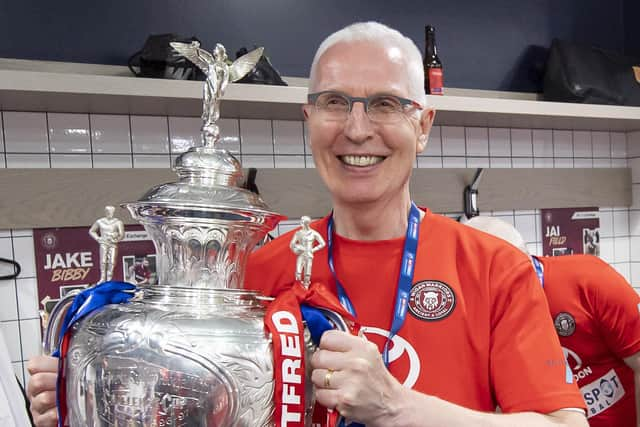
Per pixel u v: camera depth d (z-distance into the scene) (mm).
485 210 2232
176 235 659
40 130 1630
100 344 615
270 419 621
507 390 794
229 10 1827
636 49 2523
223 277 682
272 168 1889
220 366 593
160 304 644
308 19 1943
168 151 1771
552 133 2395
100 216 1669
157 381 586
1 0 1568
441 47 2164
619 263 2557
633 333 1389
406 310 828
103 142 1698
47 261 1623
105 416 603
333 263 897
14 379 1388
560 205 2387
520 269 851
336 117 810
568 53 2154
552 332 829
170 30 1747
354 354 637
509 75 2295
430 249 882
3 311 1587
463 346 821
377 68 793
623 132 2568
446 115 1942
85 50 1649
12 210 1578
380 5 2057
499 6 2279
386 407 655
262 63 1615
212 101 718
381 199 846
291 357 620
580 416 776
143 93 1431
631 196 2553
